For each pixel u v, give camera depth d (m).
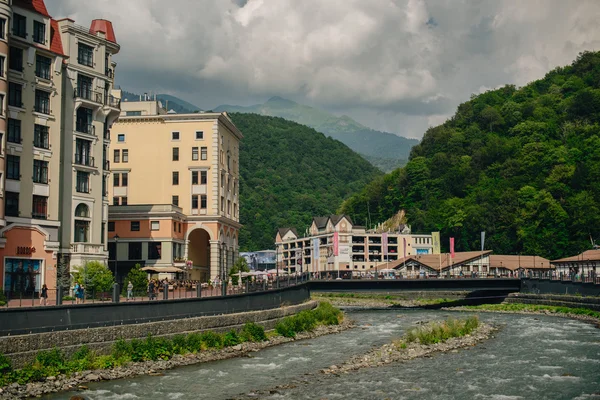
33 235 64.38
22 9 65.12
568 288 96.62
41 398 34.91
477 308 106.25
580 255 123.12
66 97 71.19
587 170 175.12
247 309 62.94
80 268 64.81
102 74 75.94
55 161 68.25
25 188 64.62
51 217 67.31
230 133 114.12
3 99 59.78
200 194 102.88
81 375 39.72
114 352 43.38
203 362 47.53
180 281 74.50
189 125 104.38
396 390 39.41
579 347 56.47
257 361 48.59
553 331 68.62
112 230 93.56
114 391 37.38
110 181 104.50
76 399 33.88
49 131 67.81
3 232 61.31
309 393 38.38
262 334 58.84
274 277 95.50
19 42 64.38
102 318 44.06
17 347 37.69
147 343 45.72
